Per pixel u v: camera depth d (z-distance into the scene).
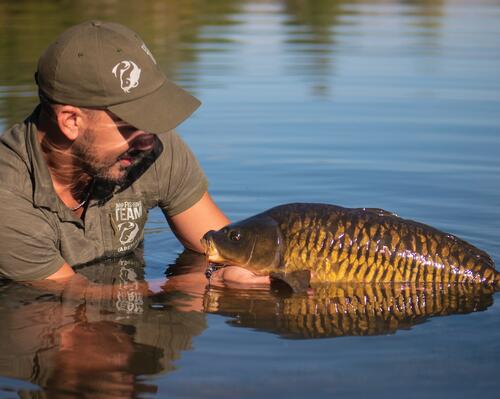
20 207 4.99
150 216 7.01
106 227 5.61
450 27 17.09
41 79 4.77
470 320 4.66
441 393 3.78
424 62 13.27
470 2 21.91
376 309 4.82
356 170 7.87
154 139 4.89
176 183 5.68
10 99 9.91
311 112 10.22
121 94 4.63
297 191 7.23
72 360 4.12
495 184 7.42
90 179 5.23
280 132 9.30
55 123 4.82
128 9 18.09
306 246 5.17
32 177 5.02
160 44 14.27
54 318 4.67
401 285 5.15
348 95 11.12
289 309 4.83
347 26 17.05
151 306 4.89
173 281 5.36
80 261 5.54
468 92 11.23
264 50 14.10
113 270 5.57
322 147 8.70
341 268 5.16
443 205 6.83
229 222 5.98
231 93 11.09
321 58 13.52
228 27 16.44
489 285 5.15
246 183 7.47
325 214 5.23
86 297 5.02
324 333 4.48
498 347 4.29
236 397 3.73
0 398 3.72
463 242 5.21
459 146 8.73
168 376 3.94
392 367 4.04
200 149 8.59
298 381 3.89
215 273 5.47
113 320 4.65
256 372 3.98
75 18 16.05
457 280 5.15
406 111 10.27
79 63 4.62
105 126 4.71
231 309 4.85
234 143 8.83
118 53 4.65
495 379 3.92
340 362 4.11
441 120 9.84
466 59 13.51
